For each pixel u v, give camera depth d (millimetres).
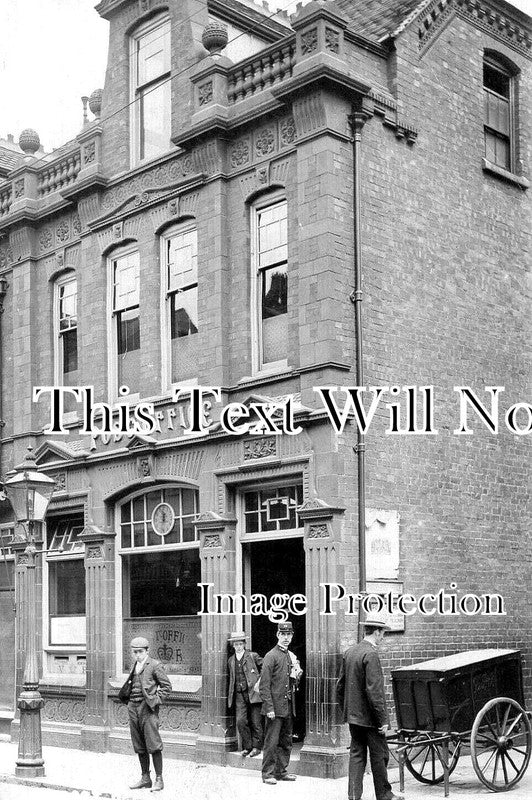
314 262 14078
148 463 16453
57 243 19312
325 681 13133
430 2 16141
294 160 14773
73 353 19016
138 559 17016
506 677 12305
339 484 13469
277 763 12805
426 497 14820
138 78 18047
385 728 11312
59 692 17719
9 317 20547
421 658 14273
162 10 17609
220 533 15109
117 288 17953
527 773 13219
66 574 18500
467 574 15273
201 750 14742
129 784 13062
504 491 16219
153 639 16516
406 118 15453
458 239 16156
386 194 14953
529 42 18203
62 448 18234
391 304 14766
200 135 15875
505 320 16844
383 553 13969
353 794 10820
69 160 19156
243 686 14242
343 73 14141
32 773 13883
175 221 16719
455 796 11430
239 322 15414
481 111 17062
